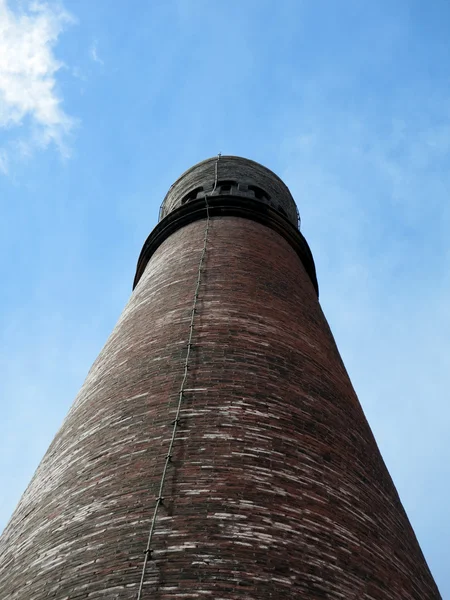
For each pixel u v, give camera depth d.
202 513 10.16
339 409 14.46
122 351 15.93
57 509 11.59
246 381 13.41
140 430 12.33
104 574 9.48
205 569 9.22
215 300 16.58
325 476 11.86
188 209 23.33
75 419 14.52
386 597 10.31
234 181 25.61
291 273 20.30
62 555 10.28
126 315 18.64
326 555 10.16
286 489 11.02
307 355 15.62
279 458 11.64
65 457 13.18
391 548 11.64
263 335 15.38
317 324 18.20
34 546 11.09
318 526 10.62
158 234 23.67
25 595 9.95
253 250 20.23
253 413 12.52
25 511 12.77
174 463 11.20
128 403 13.36
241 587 9.04
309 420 13.13
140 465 11.41
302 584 9.44
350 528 11.09
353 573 10.20
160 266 20.45
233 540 9.73
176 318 15.99
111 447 12.28
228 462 11.21
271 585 9.20
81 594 9.30
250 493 10.65
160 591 8.92
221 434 11.82
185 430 11.93
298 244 23.73
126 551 9.72
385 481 13.91
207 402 12.64
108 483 11.35
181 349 14.48
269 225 23.23
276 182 27.12
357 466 13.00
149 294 18.55
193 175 26.75
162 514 10.18
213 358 14.02
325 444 12.76
